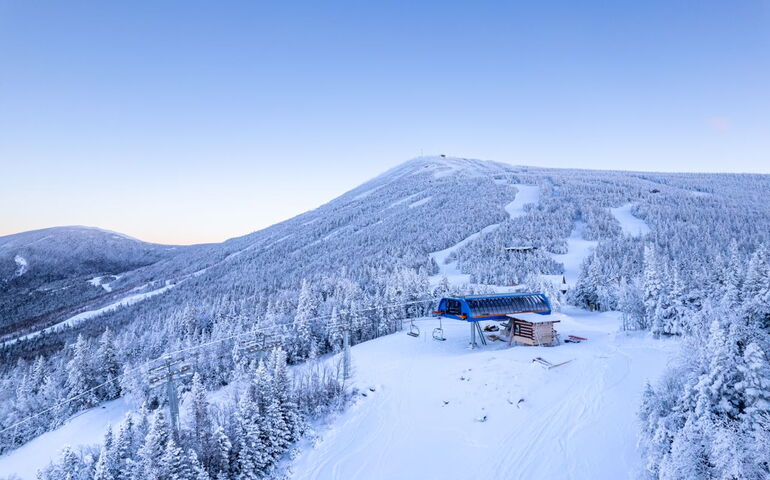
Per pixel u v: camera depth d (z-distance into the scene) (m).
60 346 138.00
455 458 23.50
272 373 32.94
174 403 27.11
